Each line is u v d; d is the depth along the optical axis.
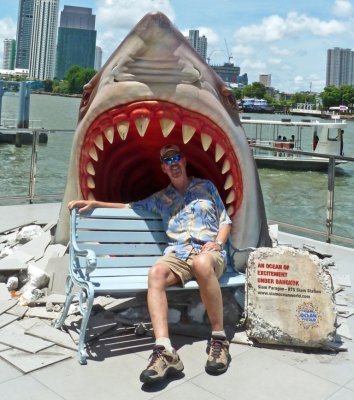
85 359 2.98
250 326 3.34
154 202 3.78
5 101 93.31
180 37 3.19
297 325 3.29
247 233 3.84
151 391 2.71
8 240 5.57
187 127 3.32
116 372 2.90
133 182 4.68
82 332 3.02
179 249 3.32
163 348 2.84
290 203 10.98
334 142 29.73
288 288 3.35
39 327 3.40
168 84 3.19
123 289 3.13
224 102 3.54
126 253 3.67
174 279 3.21
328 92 157.75
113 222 3.69
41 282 4.04
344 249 6.23
